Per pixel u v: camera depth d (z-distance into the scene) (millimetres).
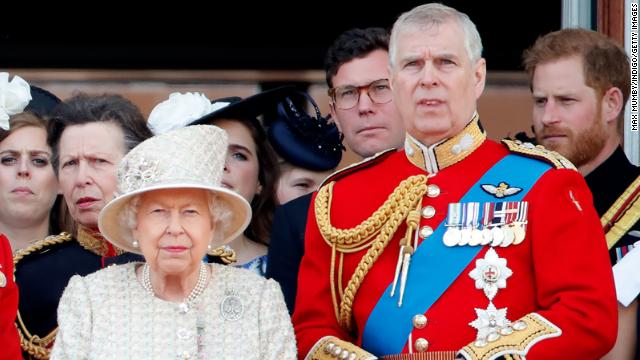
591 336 16766
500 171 17953
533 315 16906
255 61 26719
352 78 21781
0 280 17797
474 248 17469
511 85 26219
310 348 17844
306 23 26734
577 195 17609
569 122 20656
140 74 26484
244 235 23344
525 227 17375
